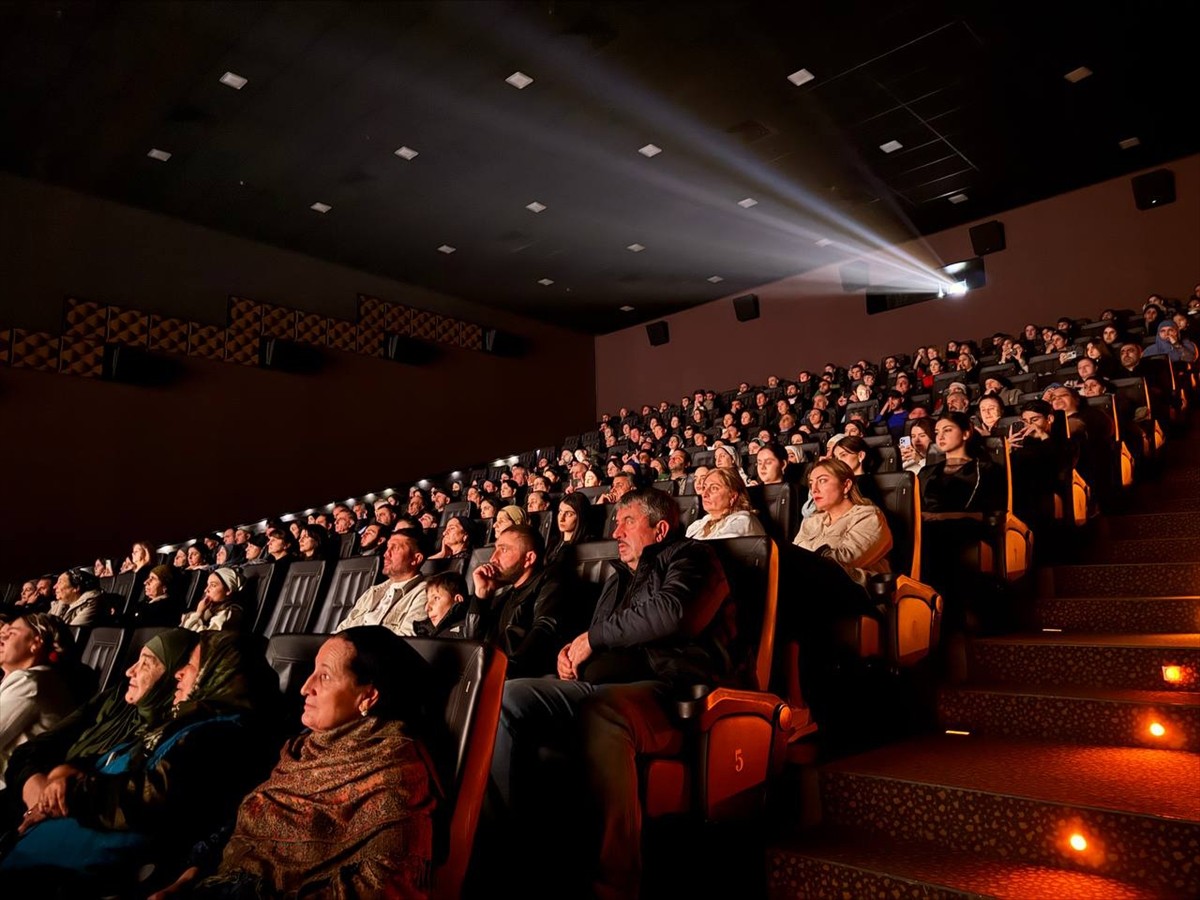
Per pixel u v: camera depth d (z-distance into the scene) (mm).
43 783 1835
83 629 2973
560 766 1625
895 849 1659
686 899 1669
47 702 2285
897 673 2252
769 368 10570
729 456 4059
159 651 1886
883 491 2682
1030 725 2094
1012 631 2703
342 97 6152
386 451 9609
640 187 7809
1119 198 8086
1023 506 3285
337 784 1263
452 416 10375
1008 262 8727
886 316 9648
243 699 1750
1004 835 1595
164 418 7910
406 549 3102
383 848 1185
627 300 11102
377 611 3076
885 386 7645
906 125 6832
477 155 7086
